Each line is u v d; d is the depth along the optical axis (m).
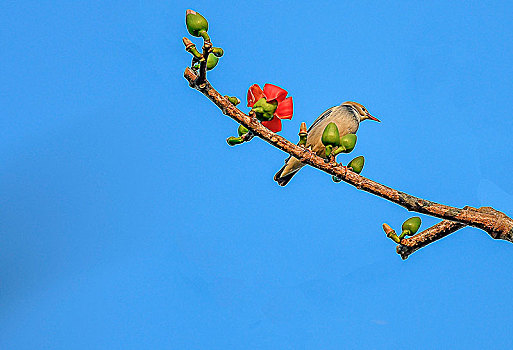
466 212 3.86
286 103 3.88
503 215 3.88
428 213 3.86
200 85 3.85
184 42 3.84
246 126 3.85
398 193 3.86
